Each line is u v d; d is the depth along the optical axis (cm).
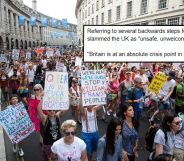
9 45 5503
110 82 997
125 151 475
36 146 754
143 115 1021
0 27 4750
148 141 489
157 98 913
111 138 425
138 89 748
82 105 595
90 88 619
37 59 2033
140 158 660
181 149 485
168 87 874
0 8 4797
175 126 433
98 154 434
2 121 627
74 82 930
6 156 687
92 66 1653
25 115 649
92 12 5097
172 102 892
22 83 1096
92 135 564
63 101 596
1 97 1342
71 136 405
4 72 1318
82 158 424
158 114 959
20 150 689
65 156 410
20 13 6569
